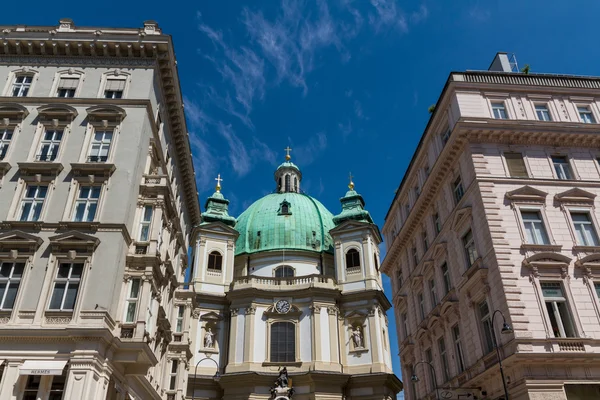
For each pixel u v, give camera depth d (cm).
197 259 6675
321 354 5906
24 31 3472
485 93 3556
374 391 5753
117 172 2992
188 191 4672
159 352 3328
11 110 3206
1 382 2353
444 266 3706
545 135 3347
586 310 2733
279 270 7019
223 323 6306
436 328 3697
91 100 3266
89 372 2345
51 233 2772
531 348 2570
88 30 3544
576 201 3145
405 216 4747
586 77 3703
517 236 2967
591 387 2527
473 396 2919
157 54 3497
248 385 5634
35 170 2964
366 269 6581
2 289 2633
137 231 3036
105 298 2597
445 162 3584
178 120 3956
